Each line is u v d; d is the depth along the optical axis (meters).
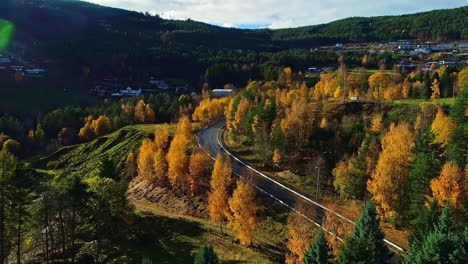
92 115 157.25
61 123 151.38
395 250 42.75
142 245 48.62
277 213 57.03
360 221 31.92
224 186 55.34
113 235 50.16
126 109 153.50
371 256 28.78
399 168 49.75
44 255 44.31
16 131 145.12
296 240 39.41
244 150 90.81
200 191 69.38
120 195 48.81
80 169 101.19
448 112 82.31
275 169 77.06
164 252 46.09
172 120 141.00
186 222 57.16
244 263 42.84
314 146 79.56
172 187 75.25
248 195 46.69
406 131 62.78
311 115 91.12
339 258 30.00
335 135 78.19
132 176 87.31
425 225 34.12
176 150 70.19
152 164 78.25
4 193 36.94
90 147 115.56
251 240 48.31
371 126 82.44
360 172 58.22
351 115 97.69
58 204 40.81
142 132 111.31
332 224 40.53
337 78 120.75
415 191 46.34
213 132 114.25
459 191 41.12
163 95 173.38
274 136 75.19
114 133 120.94
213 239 50.81
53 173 103.06
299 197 62.19
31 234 44.41
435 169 46.16
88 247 46.81
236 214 46.34
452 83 102.88
